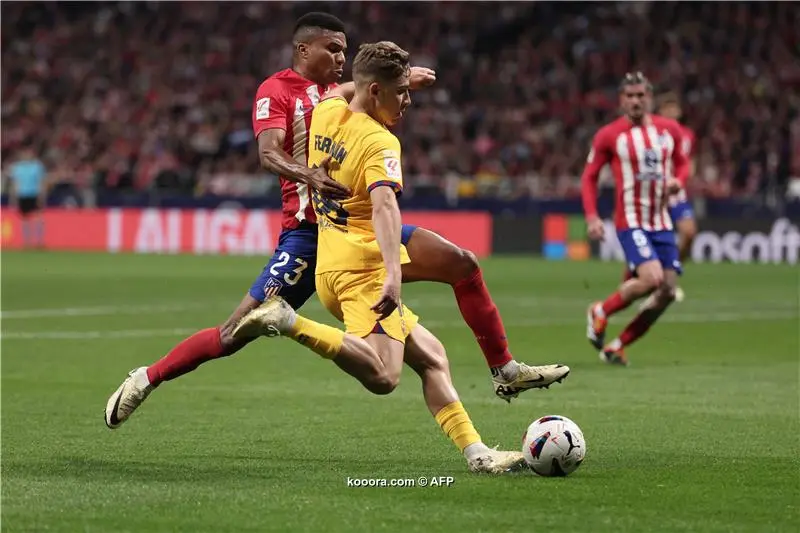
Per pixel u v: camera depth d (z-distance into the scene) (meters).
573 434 15.81
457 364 29.53
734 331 37.81
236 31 111.12
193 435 19.41
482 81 103.38
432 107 99.25
